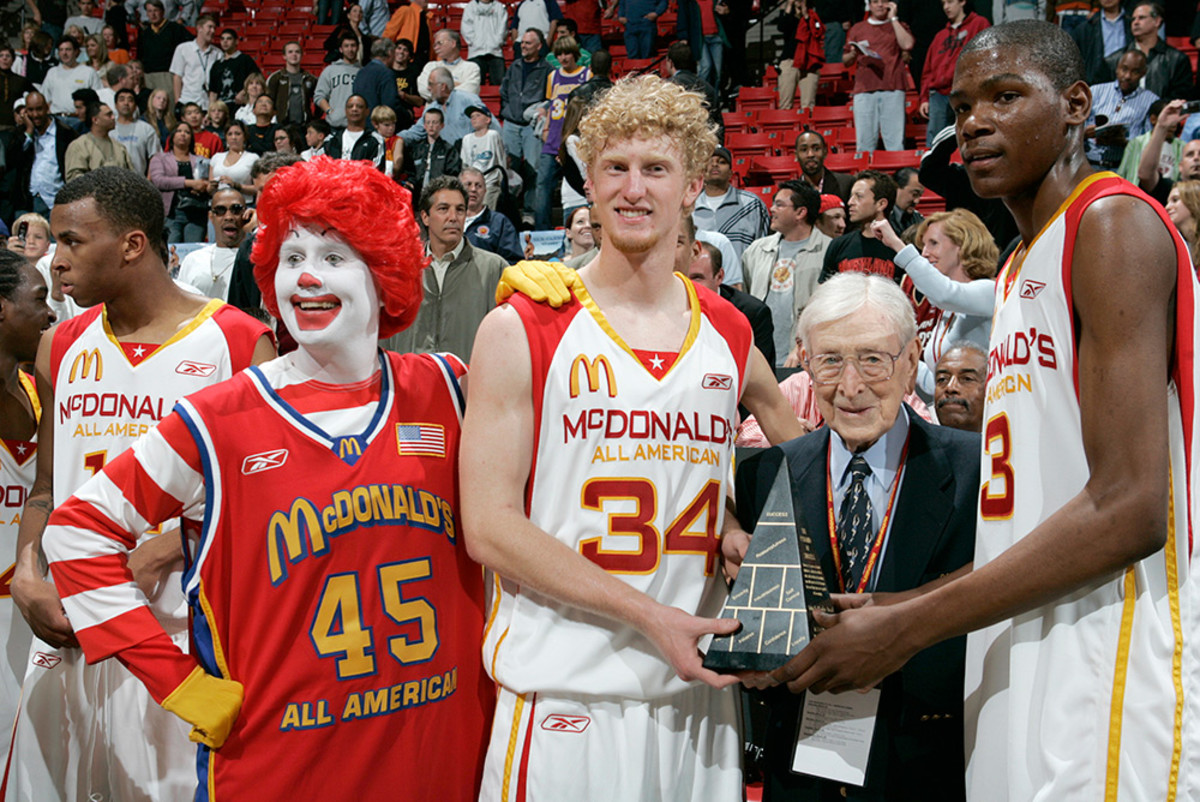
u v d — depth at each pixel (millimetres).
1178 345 1501
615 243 1733
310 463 1763
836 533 1854
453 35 9367
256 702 1723
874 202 4926
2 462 2594
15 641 2631
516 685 1741
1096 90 6945
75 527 1701
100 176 2217
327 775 1728
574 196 6820
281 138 8812
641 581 1731
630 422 1734
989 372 1729
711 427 1795
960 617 1509
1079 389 1521
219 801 1713
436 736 1812
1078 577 1450
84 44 11273
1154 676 1509
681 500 1770
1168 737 1492
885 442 1860
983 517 1682
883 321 1756
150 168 8336
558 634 1736
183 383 2246
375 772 1753
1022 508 1591
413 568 1799
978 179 1631
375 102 8922
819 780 1797
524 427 1735
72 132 8750
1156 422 1432
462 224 4191
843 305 1770
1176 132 5547
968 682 1709
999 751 1617
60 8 12070
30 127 8969
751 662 1586
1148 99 6715
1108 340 1461
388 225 1768
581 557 1678
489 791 1782
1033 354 1593
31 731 2324
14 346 2539
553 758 1725
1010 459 1625
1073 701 1538
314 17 12648
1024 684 1584
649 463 1740
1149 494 1416
